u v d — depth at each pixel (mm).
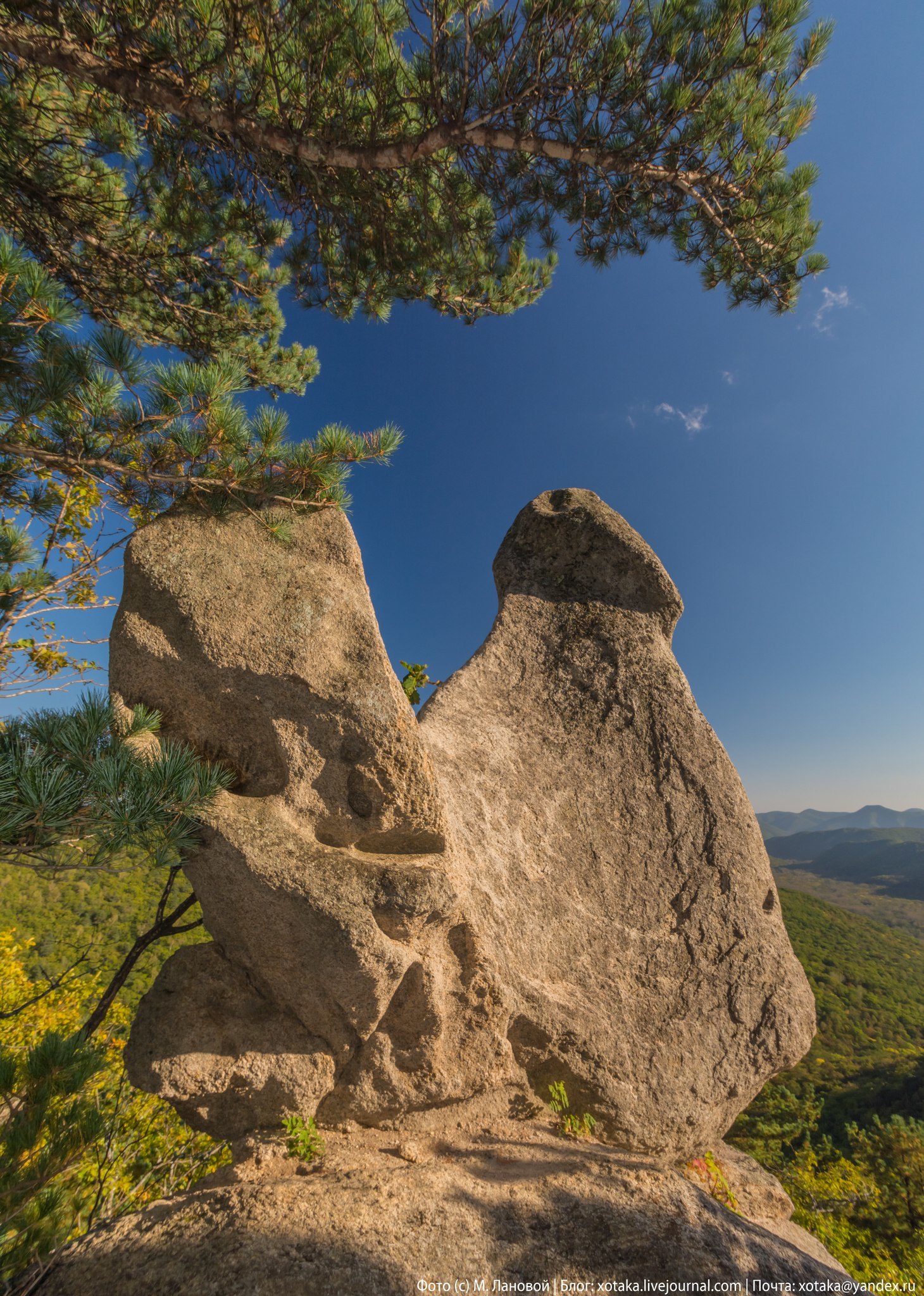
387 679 3844
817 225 5668
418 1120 3865
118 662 3574
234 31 4094
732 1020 4797
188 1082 3369
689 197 5559
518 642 5844
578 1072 4230
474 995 4000
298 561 3965
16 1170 2645
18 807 2648
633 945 4805
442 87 4465
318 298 7941
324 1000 3553
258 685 3648
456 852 4234
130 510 4465
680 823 5262
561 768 5273
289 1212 2756
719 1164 4652
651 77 4555
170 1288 2408
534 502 6594
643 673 5699
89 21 3975
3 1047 2988
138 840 3016
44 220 5703
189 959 3738
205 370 3797
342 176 5547
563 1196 3100
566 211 6016
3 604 5438
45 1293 2471
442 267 6961
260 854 3365
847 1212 22219
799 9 4375
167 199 6242
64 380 3688
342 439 3973
